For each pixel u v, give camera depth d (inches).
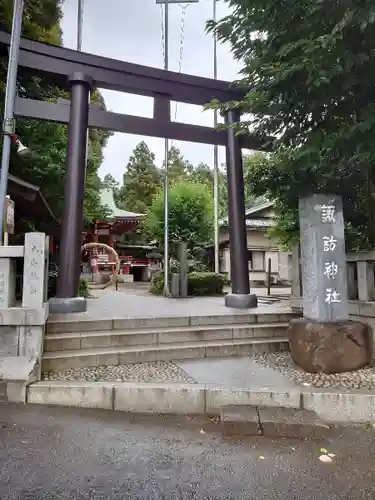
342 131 167.6
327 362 177.5
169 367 195.3
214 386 157.6
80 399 153.6
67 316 236.2
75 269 266.4
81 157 278.5
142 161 1728.6
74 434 127.0
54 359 186.2
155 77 313.7
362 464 111.1
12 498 90.8
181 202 698.2
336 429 137.5
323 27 168.4
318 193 199.2
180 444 122.3
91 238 908.6
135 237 1248.8
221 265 948.6
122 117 307.9
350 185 215.3
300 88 178.5
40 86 394.9
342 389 156.1
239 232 327.6
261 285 901.8
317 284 193.6
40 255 175.6
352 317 231.1
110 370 188.1
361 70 168.1
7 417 139.2
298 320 197.2
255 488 97.7
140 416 146.5
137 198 1642.5
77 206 271.6
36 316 170.4
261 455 115.8
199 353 220.1
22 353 169.5
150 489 96.2
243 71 211.6
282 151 219.0
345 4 146.7
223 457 114.0
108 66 297.4
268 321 263.3
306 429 131.6
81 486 96.6
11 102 250.1
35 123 401.4
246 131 230.1
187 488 97.1
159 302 379.2
